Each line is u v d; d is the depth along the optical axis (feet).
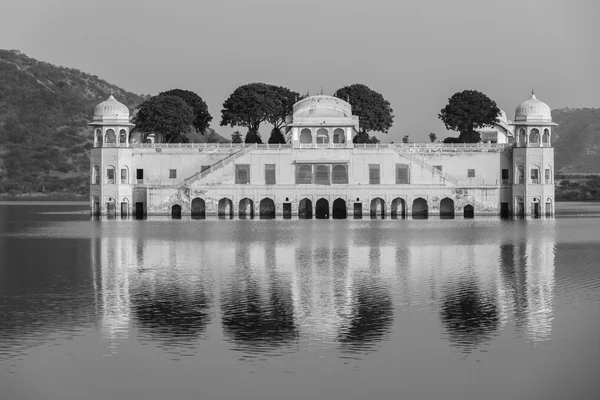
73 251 400.88
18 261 364.17
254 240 448.24
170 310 256.73
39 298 275.80
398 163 609.42
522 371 198.49
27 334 229.04
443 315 248.93
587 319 243.60
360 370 199.62
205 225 544.62
